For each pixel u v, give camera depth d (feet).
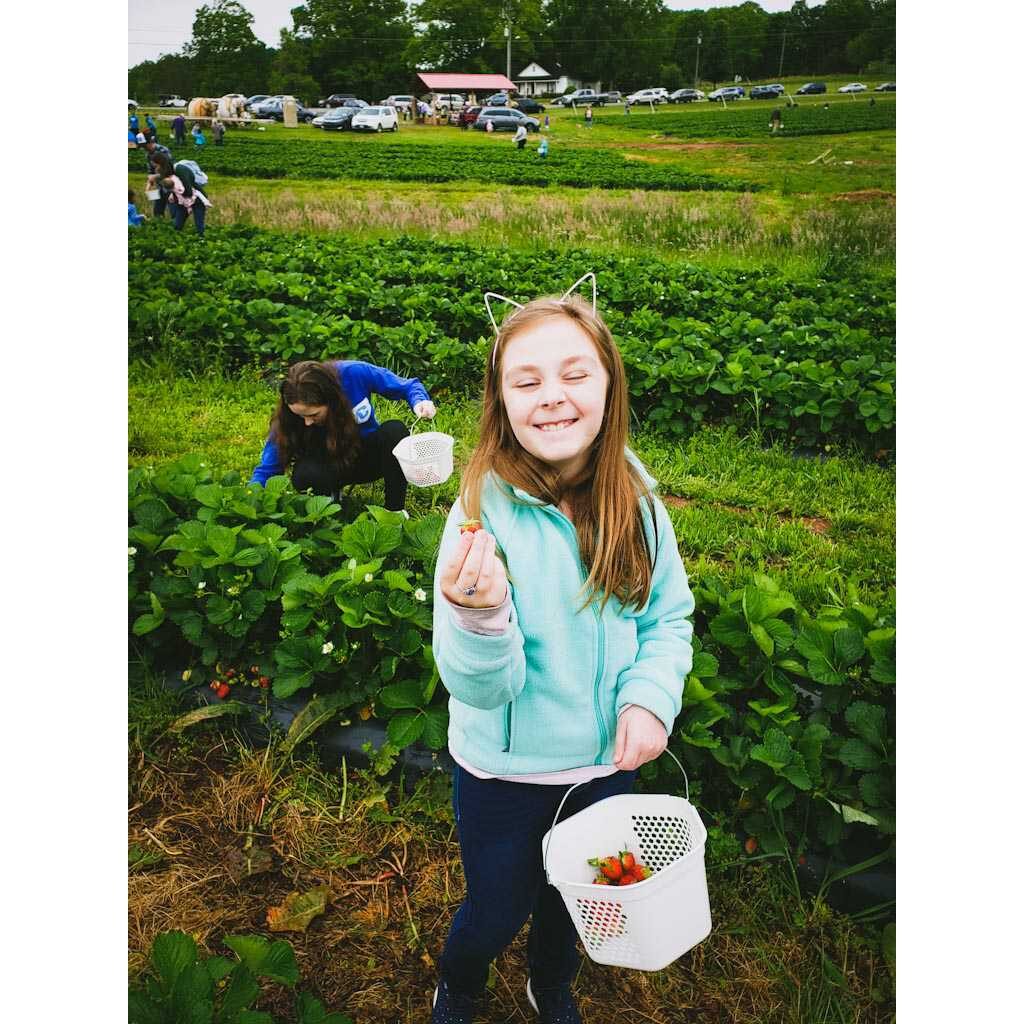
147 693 10.06
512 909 5.80
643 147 84.58
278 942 6.27
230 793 9.13
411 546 10.57
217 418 20.21
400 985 7.35
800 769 7.73
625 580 5.61
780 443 19.54
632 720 5.56
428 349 22.35
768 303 28.78
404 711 9.05
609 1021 7.08
